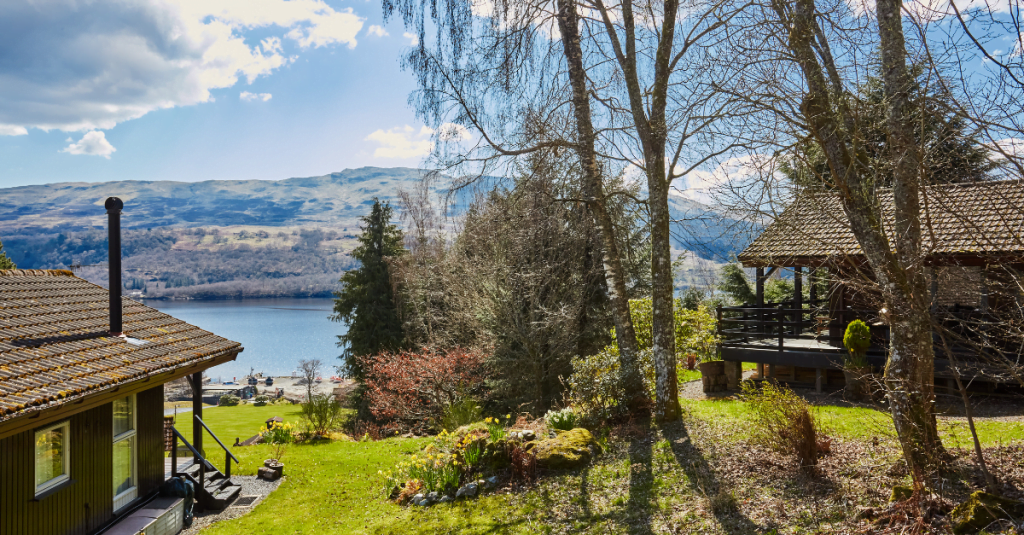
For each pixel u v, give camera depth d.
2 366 6.84
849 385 12.20
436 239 31.69
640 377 11.62
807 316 16.86
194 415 11.15
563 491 9.22
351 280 34.75
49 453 7.51
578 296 21.20
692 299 25.66
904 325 6.54
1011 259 5.54
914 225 6.29
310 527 9.98
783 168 6.82
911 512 5.98
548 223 13.16
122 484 9.20
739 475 8.09
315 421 18.36
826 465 7.66
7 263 23.80
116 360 8.27
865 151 6.82
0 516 6.59
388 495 11.48
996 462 6.66
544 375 21.56
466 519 9.05
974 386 11.91
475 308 23.09
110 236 9.40
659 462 9.20
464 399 19.38
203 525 10.16
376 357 26.73
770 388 8.41
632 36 10.66
